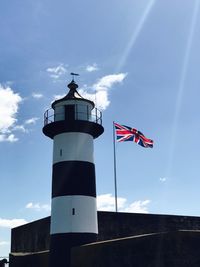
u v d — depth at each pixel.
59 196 34.38
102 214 41.97
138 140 38.69
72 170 34.72
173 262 23.83
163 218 45.78
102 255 28.58
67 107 36.34
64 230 33.38
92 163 36.06
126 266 26.31
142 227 44.06
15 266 41.78
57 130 36.09
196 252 24.14
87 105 36.84
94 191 35.41
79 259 31.38
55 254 33.34
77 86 38.44
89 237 33.56
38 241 45.75
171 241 24.19
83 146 35.56
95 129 36.84
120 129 38.62
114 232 42.16
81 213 33.78
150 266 24.77
